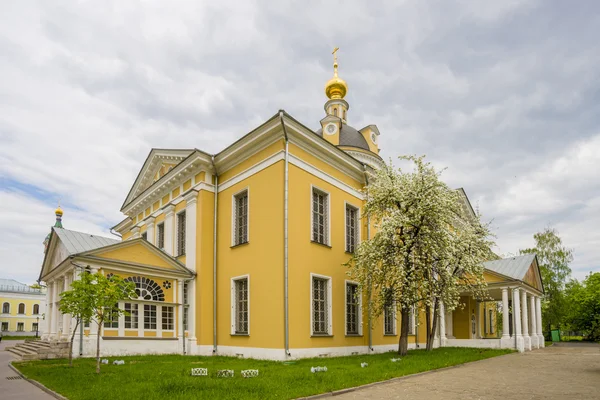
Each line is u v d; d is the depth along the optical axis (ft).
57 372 40.01
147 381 34.01
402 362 48.49
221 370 37.60
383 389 32.63
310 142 60.44
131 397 27.32
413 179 60.34
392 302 59.36
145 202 84.99
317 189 62.13
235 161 64.95
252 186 60.95
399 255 56.44
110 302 42.19
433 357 55.77
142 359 52.60
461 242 64.28
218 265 64.90
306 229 58.34
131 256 59.52
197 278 63.77
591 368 48.52
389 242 57.52
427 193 58.49
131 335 57.88
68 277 61.82
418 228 57.67
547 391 32.14
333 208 64.75
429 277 57.52
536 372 44.29
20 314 230.07
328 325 59.77
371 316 64.08
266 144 59.82
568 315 159.74
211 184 67.56
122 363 47.03
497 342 83.56
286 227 54.65
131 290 46.03
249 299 57.93
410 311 61.11
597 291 149.07
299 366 44.29
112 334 56.34
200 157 65.82
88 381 34.32
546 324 170.71
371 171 72.08
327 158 64.80
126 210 91.91
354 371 39.45
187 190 70.44
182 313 62.80
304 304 55.62
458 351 70.49
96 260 55.57
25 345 70.79
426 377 39.78
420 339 80.94
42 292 238.89
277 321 53.21
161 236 80.07
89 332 54.65
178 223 73.56
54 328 68.03
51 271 67.82
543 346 101.50
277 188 56.65
